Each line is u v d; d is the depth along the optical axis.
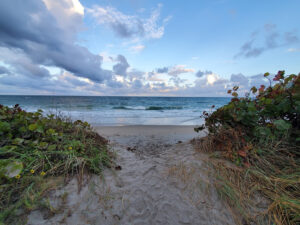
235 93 2.64
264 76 2.45
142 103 25.50
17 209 1.05
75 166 1.65
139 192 1.53
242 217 1.25
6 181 1.18
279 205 1.25
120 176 1.82
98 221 1.12
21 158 1.46
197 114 12.27
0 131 1.69
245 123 2.10
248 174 1.66
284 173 1.57
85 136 2.54
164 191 1.57
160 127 6.04
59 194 1.26
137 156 2.70
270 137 1.94
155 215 1.26
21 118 2.09
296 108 1.86
